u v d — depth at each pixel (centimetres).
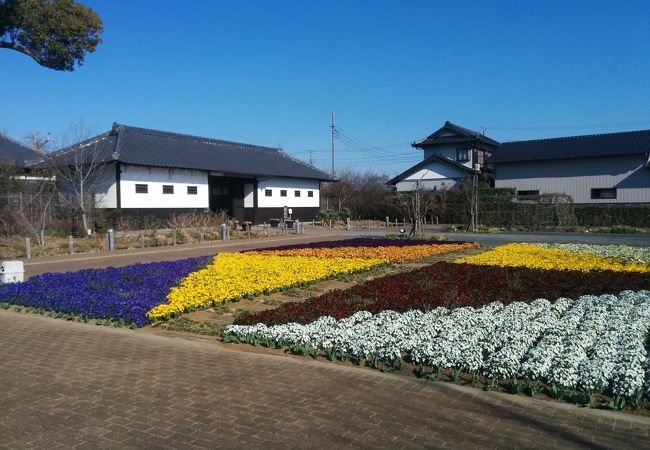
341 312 854
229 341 730
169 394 522
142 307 902
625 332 683
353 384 549
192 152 3262
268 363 623
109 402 502
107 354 668
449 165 4181
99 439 424
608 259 1516
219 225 2812
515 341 640
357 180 6097
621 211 3145
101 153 2722
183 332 801
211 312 936
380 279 1173
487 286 1085
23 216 2053
